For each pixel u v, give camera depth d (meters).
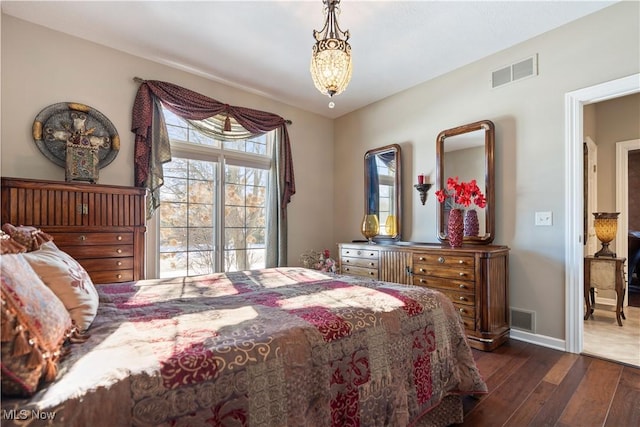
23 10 2.39
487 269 2.55
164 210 3.25
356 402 1.20
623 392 1.89
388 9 2.38
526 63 2.80
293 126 4.28
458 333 1.71
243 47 2.91
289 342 1.07
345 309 1.37
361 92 3.89
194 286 1.85
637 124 3.71
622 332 2.95
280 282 1.97
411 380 1.42
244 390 0.93
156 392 0.80
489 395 1.87
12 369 0.68
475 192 2.93
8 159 2.42
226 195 3.71
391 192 3.89
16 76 2.46
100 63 2.85
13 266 0.84
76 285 1.13
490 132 2.97
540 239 2.70
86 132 2.69
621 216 3.81
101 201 2.40
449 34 2.71
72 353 0.90
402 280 3.16
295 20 2.52
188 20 2.52
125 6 2.36
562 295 2.57
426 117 3.59
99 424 0.71
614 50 2.34
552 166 2.64
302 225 4.36
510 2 2.31
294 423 1.01
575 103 2.53
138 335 1.04
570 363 2.29
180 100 3.20
